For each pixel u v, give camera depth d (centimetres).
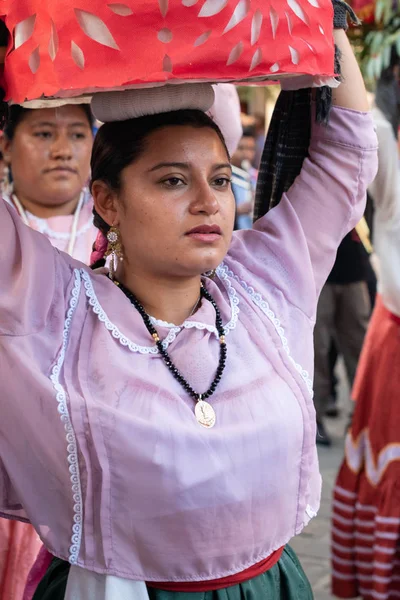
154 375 197
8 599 284
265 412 200
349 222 234
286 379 210
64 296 204
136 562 192
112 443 187
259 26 174
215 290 217
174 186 198
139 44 168
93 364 196
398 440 362
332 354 673
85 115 320
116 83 170
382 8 368
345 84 227
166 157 196
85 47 170
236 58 173
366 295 628
